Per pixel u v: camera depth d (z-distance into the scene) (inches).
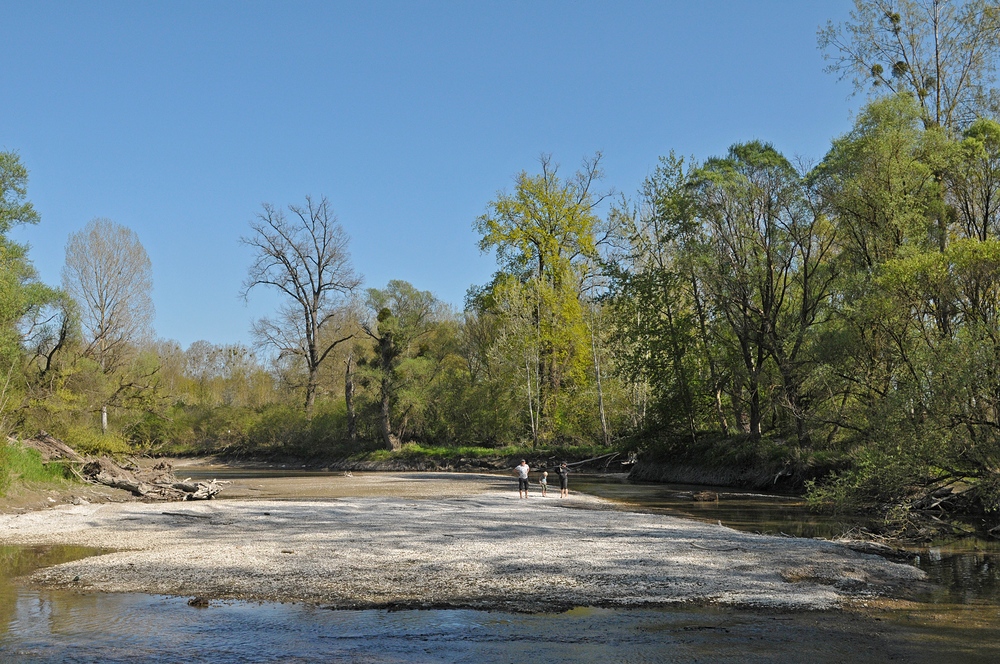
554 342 2199.8
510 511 981.2
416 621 434.3
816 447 1407.5
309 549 649.0
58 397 1411.2
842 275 1360.7
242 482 1718.8
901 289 983.0
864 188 1238.3
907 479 866.8
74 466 1225.4
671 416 1781.5
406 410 2416.3
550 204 2208.4
